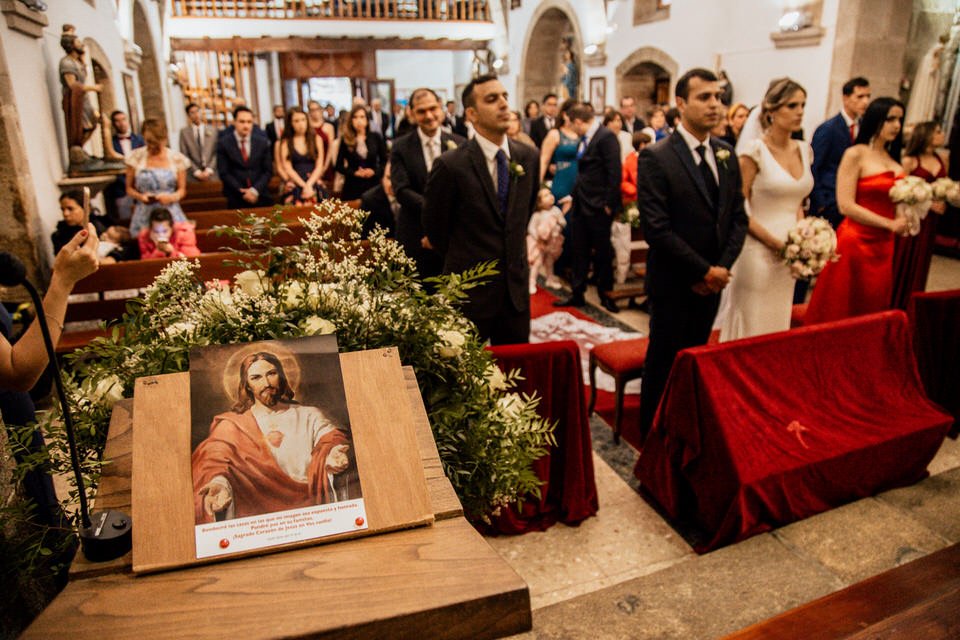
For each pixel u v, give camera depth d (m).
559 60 14.02
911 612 1.46
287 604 0.76
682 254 2.81
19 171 4.23
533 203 3.03
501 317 3.02
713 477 2.46
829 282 3.79
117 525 0.84
